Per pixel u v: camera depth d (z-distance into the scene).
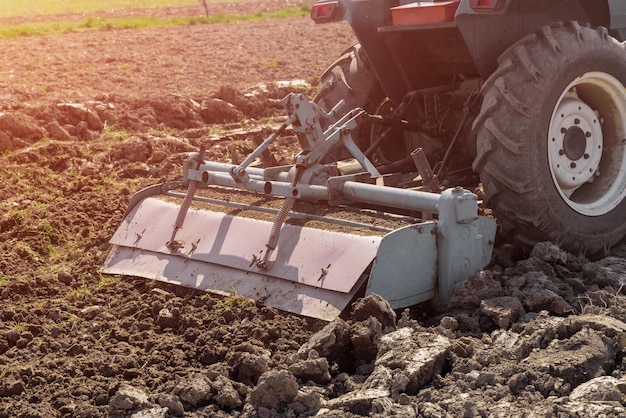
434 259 4.07
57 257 5.36
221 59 14.44
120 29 22.06
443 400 3.19
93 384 3.54
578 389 3.18
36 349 3.99
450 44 5.14
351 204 5.03
